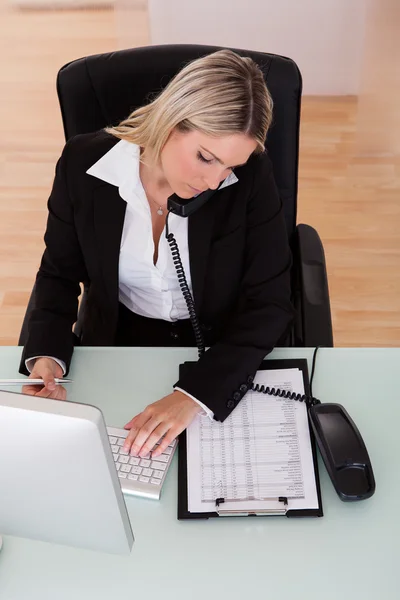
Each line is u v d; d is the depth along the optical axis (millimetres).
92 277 1681
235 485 1276
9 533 1073
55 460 865
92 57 1602
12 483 918
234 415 1383
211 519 1239
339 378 1445
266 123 1329
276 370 1455
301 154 3266
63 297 1654
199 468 1305
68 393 1447
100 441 836
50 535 1042
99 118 1640
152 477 1289
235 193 1554
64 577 1176
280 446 1327
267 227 1579
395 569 1163
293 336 1759
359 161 3227
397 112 3152
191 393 1391
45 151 3309
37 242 2912
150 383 1462
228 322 1728
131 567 1184
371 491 1231
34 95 3596
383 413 1381
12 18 4012
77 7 4027
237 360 1453
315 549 1192
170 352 1517
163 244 1596
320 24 3299
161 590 1154
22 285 2762
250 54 1582
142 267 1634
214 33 3355
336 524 1223
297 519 1233
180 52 1578
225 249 1583
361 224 2951
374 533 1209
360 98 3145
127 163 1532
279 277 1584
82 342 1778
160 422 1349
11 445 858
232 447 1333
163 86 1592
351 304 2660
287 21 3297
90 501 931
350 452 1261
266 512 1232
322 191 3094
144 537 1219
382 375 1446
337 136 3352
